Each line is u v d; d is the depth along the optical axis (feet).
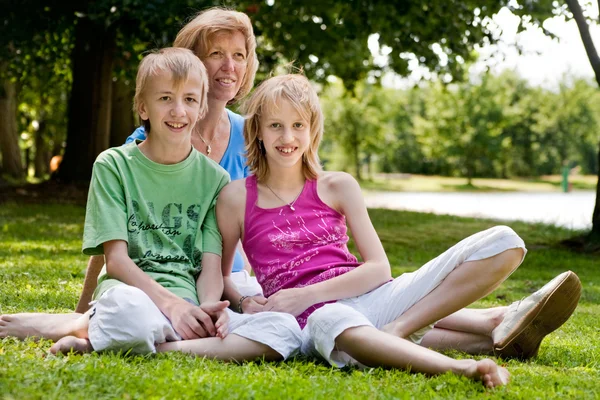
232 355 9.64
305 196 11.05
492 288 10.14
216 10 13.15
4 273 17.22
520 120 180.14
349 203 11.06
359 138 154.20
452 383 8.41
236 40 12.92
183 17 34.58
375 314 10.34
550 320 10.32
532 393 8.16
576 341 12.47
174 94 10.80
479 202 91.61
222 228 11.20
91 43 48.34
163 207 11.03
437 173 194.80
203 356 9.59
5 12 45.01
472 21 44.14
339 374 9.06
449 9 43.14
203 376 8.16
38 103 89.10
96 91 48.73
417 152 196.34
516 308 10.63
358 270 10.53
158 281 10.52
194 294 10.66
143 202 10.84
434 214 48.26
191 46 12.93
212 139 13.10
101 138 49.49
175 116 10.75
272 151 10.84
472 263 10.03
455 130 152.56
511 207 80.38
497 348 10.71
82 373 8.05
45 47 51.29
